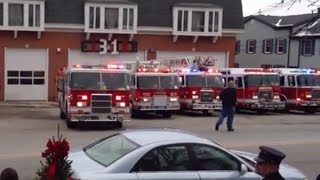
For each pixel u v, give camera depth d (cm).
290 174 839
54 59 3588
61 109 2506
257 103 3062
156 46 3772
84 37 3634
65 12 3588
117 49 3688
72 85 2105
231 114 2109
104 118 2130
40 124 2289
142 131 847
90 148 841
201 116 2903
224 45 3922
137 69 2769
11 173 515
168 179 738
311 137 1934
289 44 5097
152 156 748
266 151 481
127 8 3631
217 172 769
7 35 3488
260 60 5531
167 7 3812
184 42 3834
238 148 1584
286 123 2550
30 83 3556
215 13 3831
